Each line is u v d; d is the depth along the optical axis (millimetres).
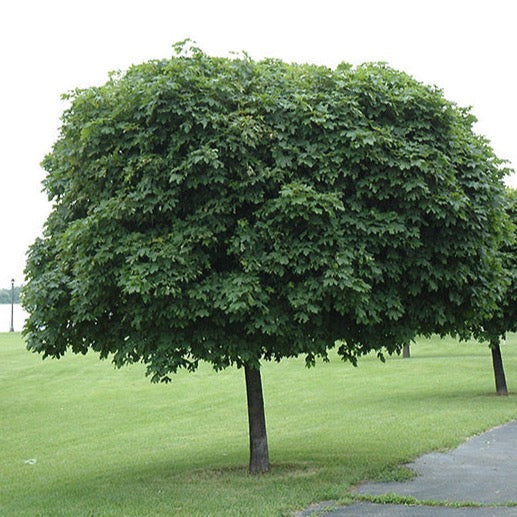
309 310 9539
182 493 10383
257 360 10328
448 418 17531
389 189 10078
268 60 11914
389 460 12258
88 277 9859
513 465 11695
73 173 10969
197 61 10797
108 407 26531
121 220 10031
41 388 33344
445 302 10945
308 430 17047
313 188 10078
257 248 9945
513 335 55625
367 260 9727
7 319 100188
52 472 14391
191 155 9727
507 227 11352
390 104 10570
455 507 8914
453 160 10602
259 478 11195
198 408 24906
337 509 9023
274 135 10211
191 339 10117
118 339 10961
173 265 9602
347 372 33625
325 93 10680
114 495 10617
